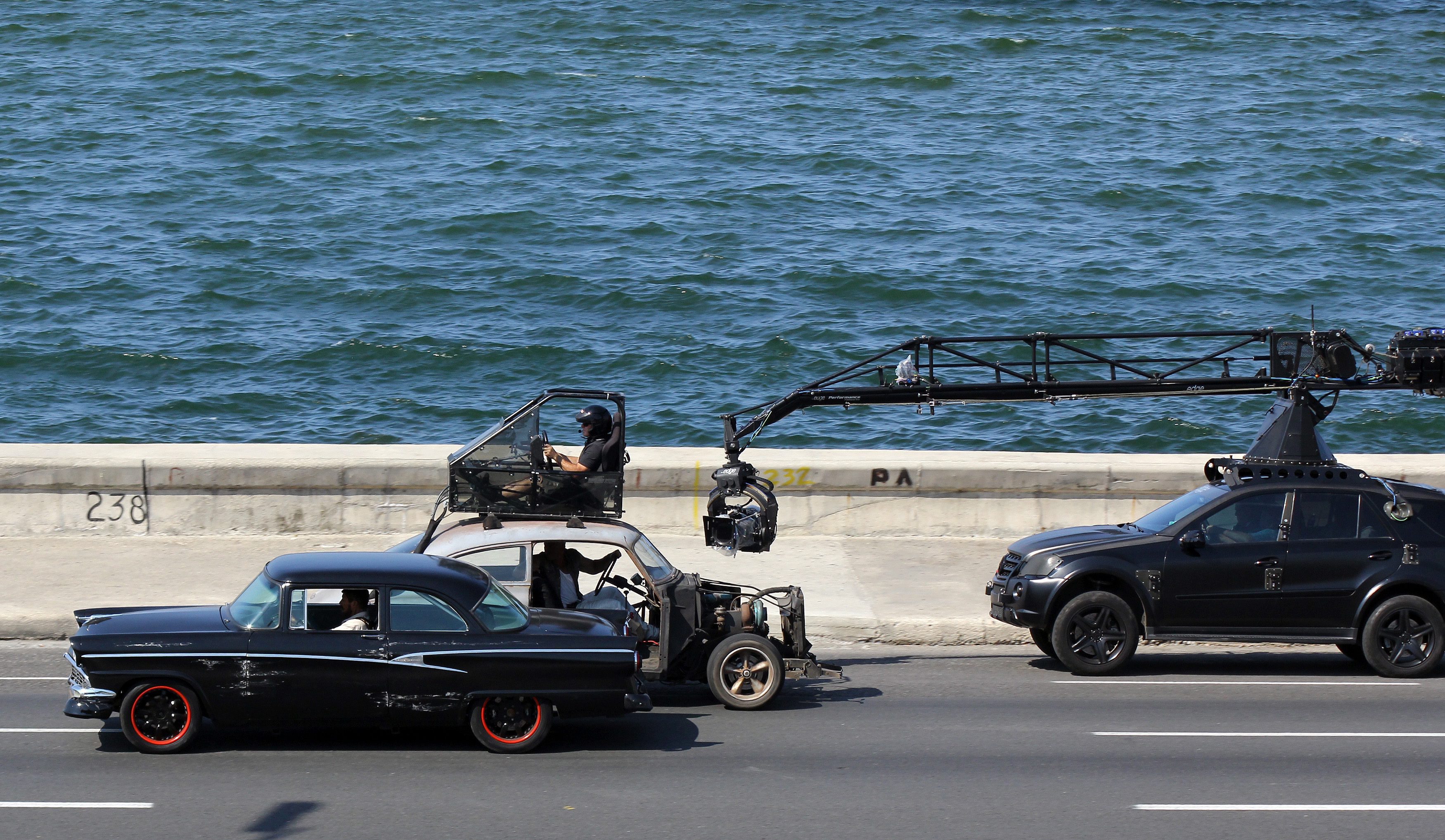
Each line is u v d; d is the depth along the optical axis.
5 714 27.83
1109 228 108.00
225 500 42.22
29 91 145.12
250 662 25.03
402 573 26.05
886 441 69.81
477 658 25.36
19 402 73.56
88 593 36.59
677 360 79.94
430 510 42.50
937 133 137.12
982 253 100.12
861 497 43.56
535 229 105.19
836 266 96.06
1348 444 71.12
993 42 179.75
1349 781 24.44
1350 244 104.06
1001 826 21.91
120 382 76.75
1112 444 70.38
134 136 130.25
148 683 25.16
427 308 89.00
